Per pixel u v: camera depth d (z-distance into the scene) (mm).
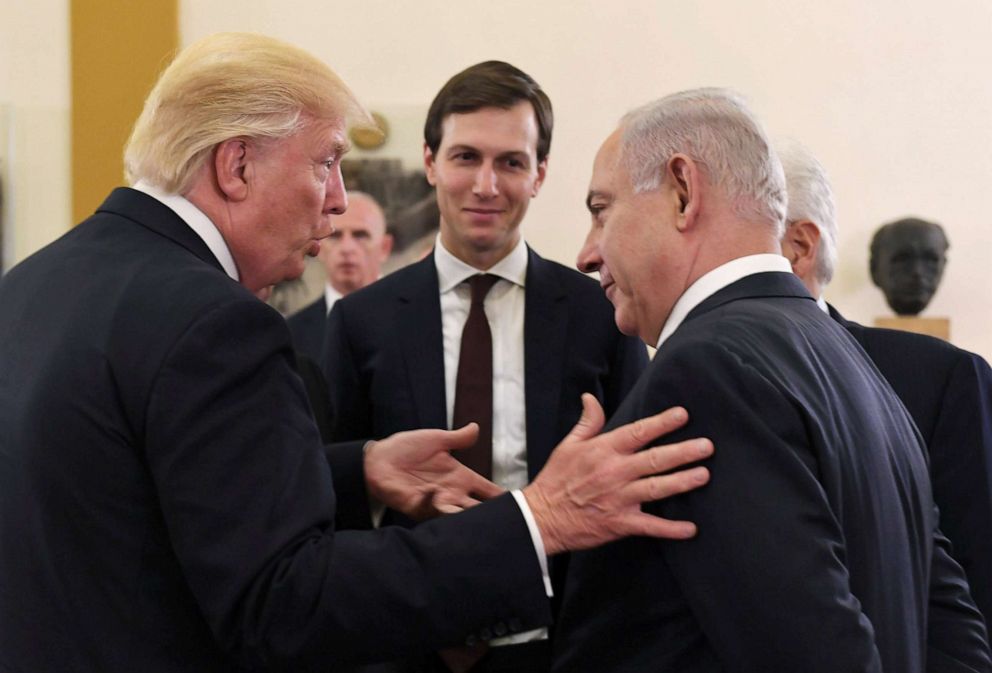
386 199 4406
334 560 1615
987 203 4480
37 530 1587
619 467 1558
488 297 2707
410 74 4484
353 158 4414
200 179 1780
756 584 1424
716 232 1739
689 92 1808
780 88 4492
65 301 1688
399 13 4492
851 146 4492
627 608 1607
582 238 4477
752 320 1622
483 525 1675
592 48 4488
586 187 4484
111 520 1589
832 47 4496
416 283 2754
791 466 1463
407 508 2248
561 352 2639
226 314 1605
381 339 2689
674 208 1753
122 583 1590
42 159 4496
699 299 1735
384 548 1652
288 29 4496
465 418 2607
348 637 1606
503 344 2670
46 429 1597
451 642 1675
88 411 1588
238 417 1590
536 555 1657
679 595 1553
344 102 1864
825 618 1394
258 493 1583
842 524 1521
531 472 2557
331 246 4363
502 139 2656
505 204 2674
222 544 1562
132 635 1588
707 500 1491
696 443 1503
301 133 1798
